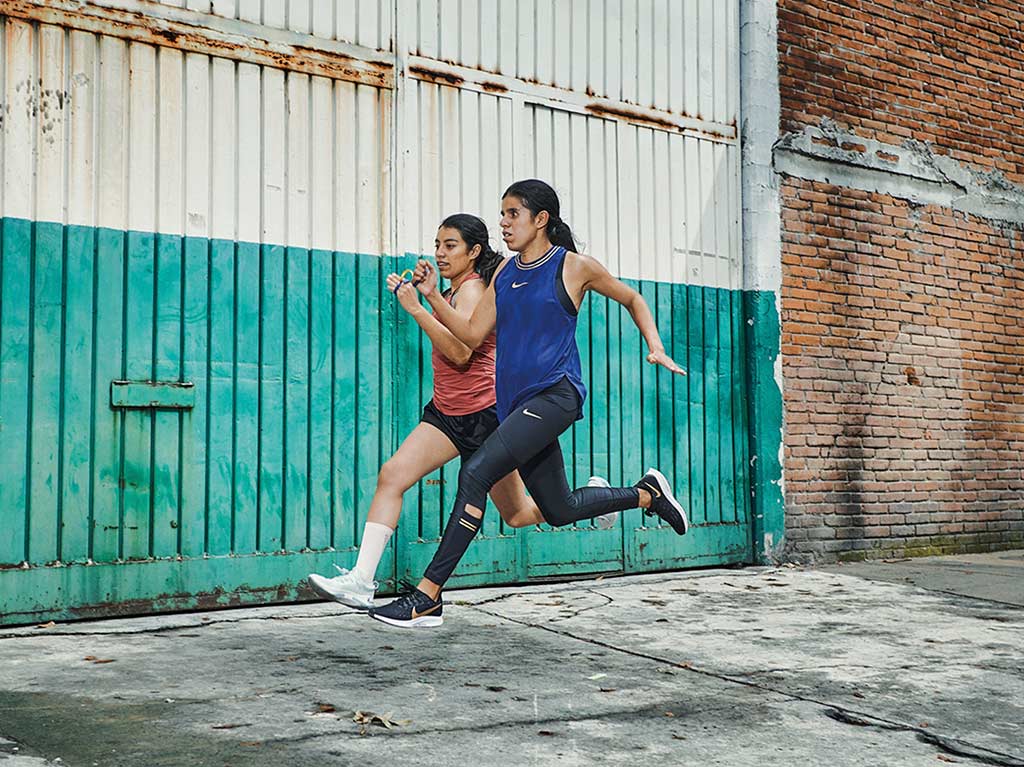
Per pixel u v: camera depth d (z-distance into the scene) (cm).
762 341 789
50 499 535
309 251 619
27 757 322
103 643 490
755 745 357
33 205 537
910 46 889
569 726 372
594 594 654
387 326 643
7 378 527
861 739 367
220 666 448
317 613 573
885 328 857
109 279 555
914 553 858
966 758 350
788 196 814
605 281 447
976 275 916
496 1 696
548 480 448
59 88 545
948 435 888
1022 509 930
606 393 726
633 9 759
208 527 579
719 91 798
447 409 468
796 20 827
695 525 761
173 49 579
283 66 614
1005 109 946
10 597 523
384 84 649
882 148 866
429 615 434
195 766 318
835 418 824
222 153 593
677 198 772
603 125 741
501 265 472
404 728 364
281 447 604
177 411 572
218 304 587
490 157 689
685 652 496
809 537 803
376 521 452
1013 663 482
